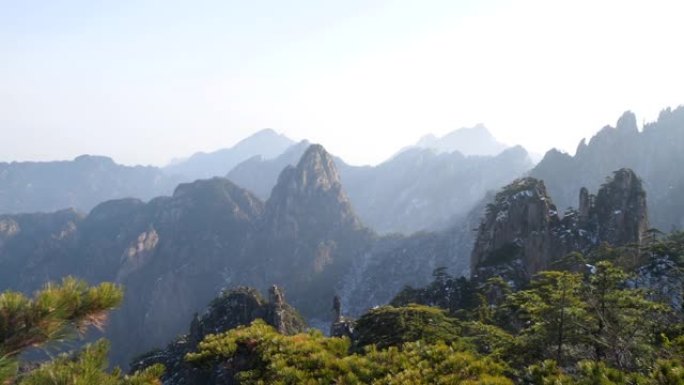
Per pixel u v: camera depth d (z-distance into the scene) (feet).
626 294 93.61
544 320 97.91
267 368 47.98
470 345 112.47
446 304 301.43
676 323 98.73
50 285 25.22
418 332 140.15
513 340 100.22
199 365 52.19
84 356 27.12
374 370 48.24
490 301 271.69
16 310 23.48
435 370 46.65
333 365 47.88
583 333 93.86
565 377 47.32
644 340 85.05
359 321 180.86
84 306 25.23
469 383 43.52
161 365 34.19
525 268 314.96
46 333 23.98
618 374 47.11
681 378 43.14
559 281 96.94
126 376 32.86
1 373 22.24
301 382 44.93
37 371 25.58
